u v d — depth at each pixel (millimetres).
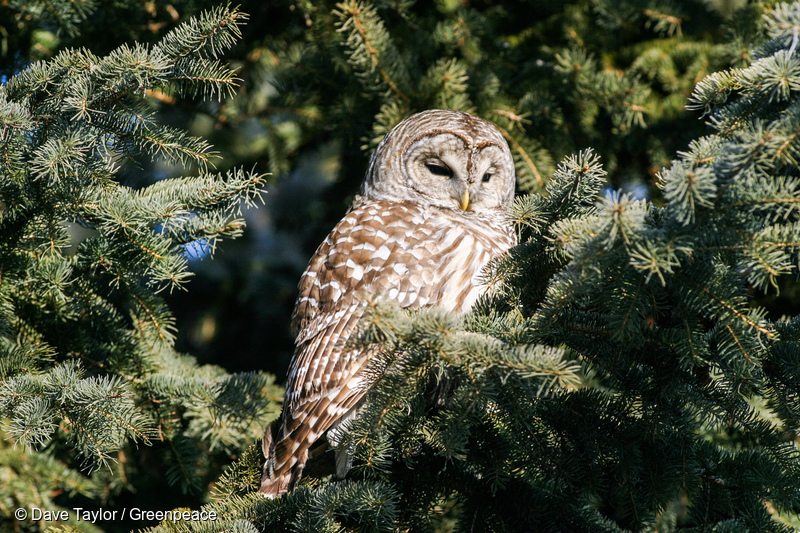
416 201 12367
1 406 8359
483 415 8070
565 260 7602
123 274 9289
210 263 17453
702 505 8531
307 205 17469
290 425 10016
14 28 13555
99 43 13812
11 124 7941
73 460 12172
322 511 7895
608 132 14203
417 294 10938
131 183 14531
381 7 13516
